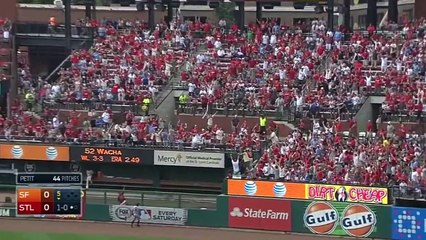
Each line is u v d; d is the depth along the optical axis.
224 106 72.69
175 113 73.94
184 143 68.06
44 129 71.56
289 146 65.12
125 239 55.50
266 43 79.75
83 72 77.88
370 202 56.19
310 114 70.06
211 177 68.19
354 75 72.50
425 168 59.66
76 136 70.44
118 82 76.50
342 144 64.38
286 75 74.25
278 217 57.53
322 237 55.97
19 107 76.81
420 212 53.81
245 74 75.31
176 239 55.56
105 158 69.12
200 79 75.38
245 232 57.62
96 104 74.56
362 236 55.53
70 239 55.34
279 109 70.94
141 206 60.03
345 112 69.38
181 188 68.44
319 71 75.12
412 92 69.69
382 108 68.62
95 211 60.50
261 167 62.69
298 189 58.66
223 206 58.72
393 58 74.81
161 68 77.50
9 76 78.12
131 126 70.62
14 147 70.38
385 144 63.34
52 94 76.00
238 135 68.44
